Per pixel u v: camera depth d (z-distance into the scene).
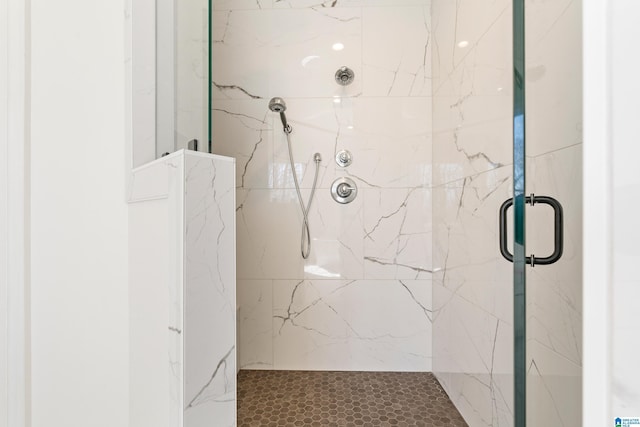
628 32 0.28
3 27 0.80
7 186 0.80
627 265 0.28
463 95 1.30
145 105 0.80
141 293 0.72
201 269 0.56
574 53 0.62
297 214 1.74
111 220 0.81
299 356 1.73
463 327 1.31
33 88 0.82
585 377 0.30
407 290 1.71
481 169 1.15
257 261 1.74
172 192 0.55
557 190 0.67
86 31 0.82
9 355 0.80
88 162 0.82
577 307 0.62
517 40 0.56
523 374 0.58
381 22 1.71
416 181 1.71
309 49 1.73
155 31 0.82
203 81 0.86
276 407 1.39
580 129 0.60
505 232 0.81
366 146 1.72
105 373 0.81
